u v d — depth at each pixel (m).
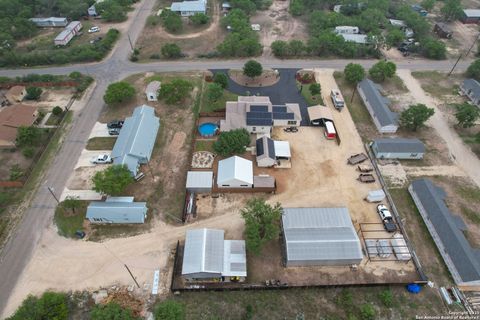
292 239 53.94
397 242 55.75
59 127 80.81
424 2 139.38
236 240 55.91
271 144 72.12
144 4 148.12
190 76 99.38
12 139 75.12
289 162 71.06
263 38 120.31
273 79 97.88
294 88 94.12
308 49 107.50
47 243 57.56
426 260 54.88
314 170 69.75
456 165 71.06
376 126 80.88
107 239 58.12
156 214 61.81
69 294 50.84
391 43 110.12
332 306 49.47
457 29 127.44
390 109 85.75
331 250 52.75
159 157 72.94
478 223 60.00
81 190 66.19
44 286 51.88
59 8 136.88
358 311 48.78
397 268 53.78
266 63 105.69
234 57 108.94
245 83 96.19
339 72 100.69
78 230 59.22
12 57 104.12
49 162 72.06
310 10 138.62
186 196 63.75
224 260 52.47
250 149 74.06
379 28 123.19
